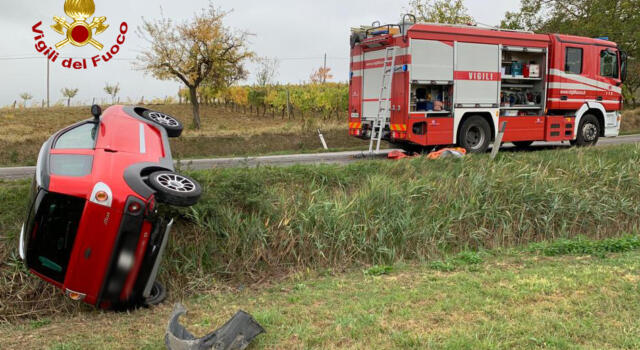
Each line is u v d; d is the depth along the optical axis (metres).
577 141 15.12
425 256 7.48
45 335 4.67
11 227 6.31
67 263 5.00
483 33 12.90
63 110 38.88
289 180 8.76
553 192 9.05
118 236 4.70
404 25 12.06
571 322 4.18
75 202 5.08
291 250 7.04
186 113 38.84
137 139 5.69
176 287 6.21
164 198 4.86
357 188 8.84
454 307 4.68
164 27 28.12
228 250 6.82
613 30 29.72
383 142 19.55
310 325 4.35
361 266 7.08
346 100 32.53
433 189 8.77
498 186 9.11
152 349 4.04
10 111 37.44
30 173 11.48
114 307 5.19
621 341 3.79
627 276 5.48
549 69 14.16
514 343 3.81
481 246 7.93
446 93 12.73
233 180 7.83
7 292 5.75
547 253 7.09
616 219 9.22
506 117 13.67
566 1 31.91
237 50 29.78
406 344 3.84
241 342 3.70
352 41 13.90
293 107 39.59
